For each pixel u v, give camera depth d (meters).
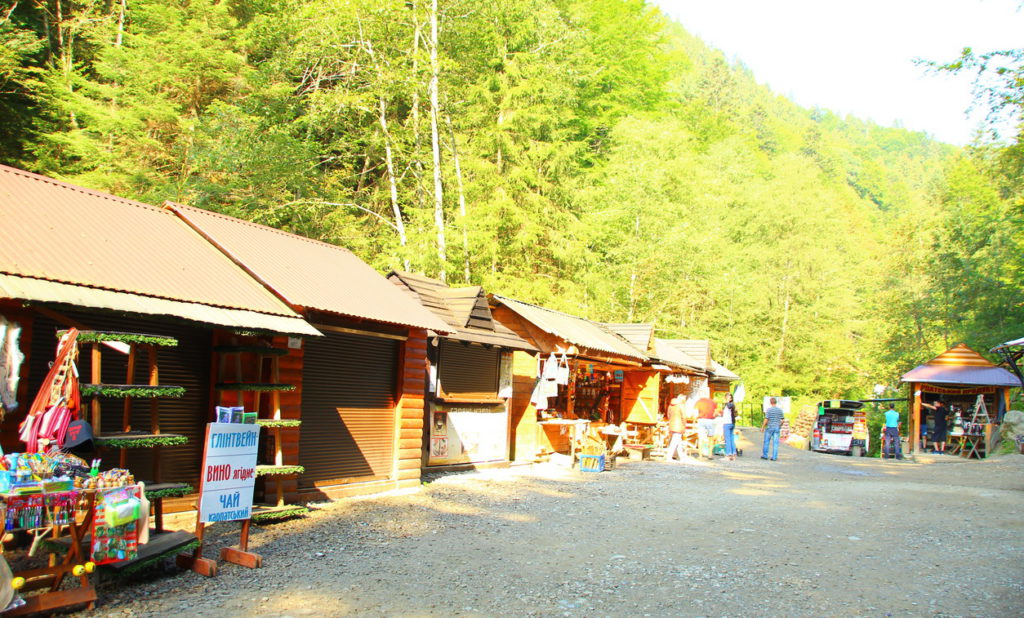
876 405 40.50
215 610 5.63
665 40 48.12
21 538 6.92
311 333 8.80
